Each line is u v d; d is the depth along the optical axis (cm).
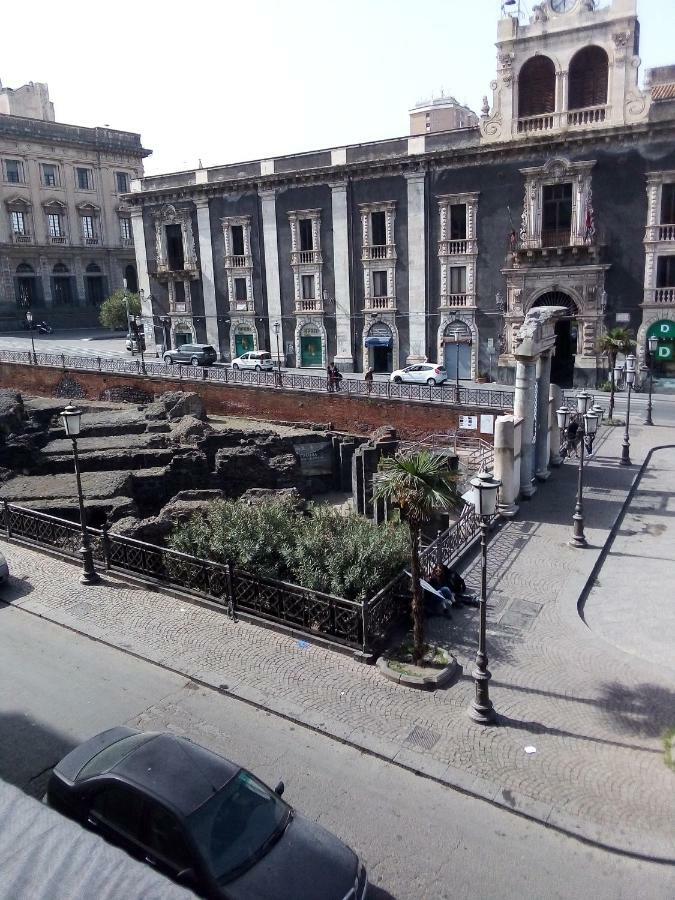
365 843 895
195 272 5462
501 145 4134
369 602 1318
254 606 1491
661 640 1453
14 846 591
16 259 7700
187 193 5356
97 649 1371
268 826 794
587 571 1739
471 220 4347
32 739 1097
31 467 2580
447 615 1488
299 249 5000
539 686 1238
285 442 3047
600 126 3897
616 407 3731
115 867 575
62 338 7238
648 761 1041
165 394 3662
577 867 861
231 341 5456
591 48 3891
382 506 2386
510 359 4372
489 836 909
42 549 1847
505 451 2094
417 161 4406
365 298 4812
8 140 7469
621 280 4031
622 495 2333
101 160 8188
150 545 1627
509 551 1867
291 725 1135
